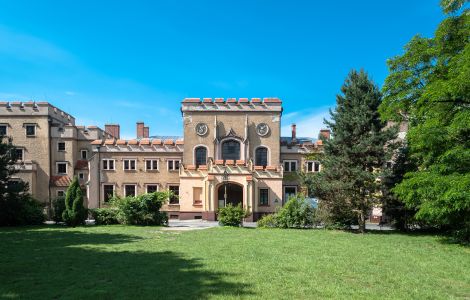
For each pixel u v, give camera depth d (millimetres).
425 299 7133
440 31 15812
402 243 15570
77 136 41250
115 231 19969
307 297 7059
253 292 7309
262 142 39188
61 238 16500
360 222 21047
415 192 15828
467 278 9047
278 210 24344
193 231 20125
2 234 18312
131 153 39875
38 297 6996
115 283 8000
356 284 8164
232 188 37906
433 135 14086
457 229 16578
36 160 39406
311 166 39469
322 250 13016
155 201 25188
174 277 8539
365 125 21297
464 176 13227
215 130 38938
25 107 39625
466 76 12328
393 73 18484
